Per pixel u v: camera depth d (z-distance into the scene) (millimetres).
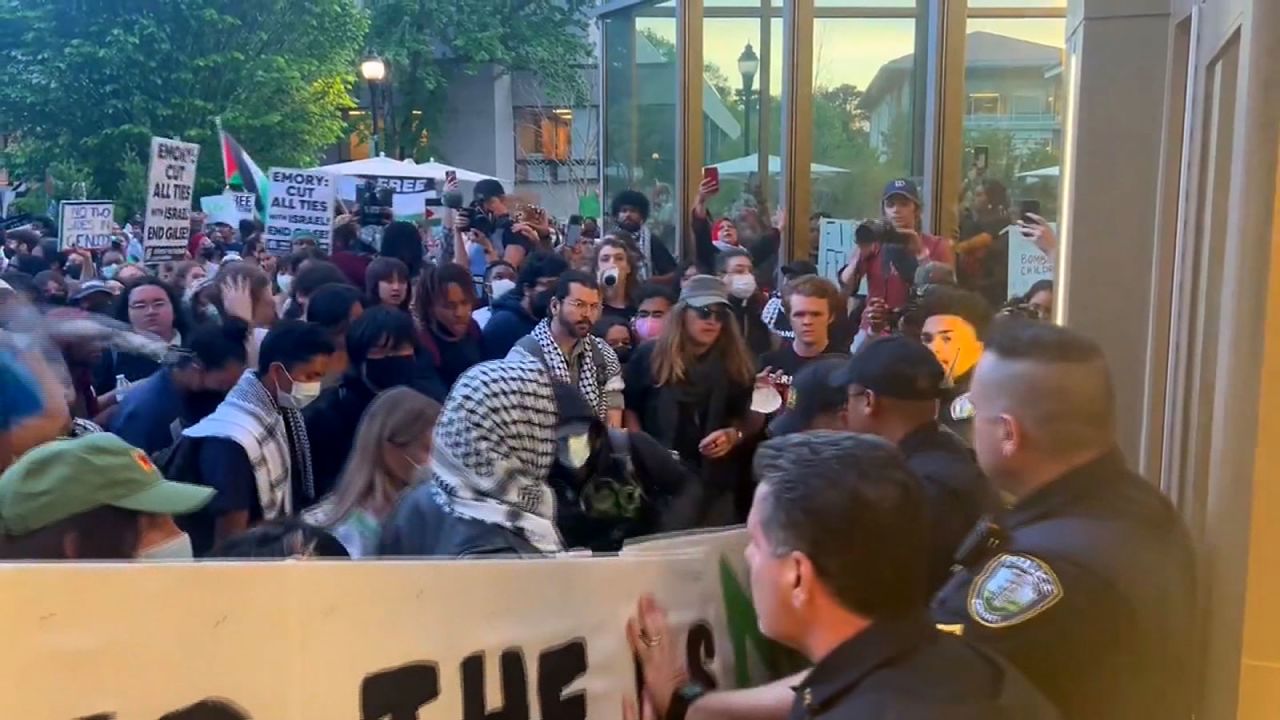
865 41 8805
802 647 1477
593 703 1987
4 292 3506
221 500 2998
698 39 10273
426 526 2359
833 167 9031
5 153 25938
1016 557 1760
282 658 1566
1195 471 2330
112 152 24906
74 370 4344
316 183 9961
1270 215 1698
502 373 2494
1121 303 3506
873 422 2496
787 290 4746
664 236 11227
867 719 1346
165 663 1444
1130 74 3426
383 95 29516
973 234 8281
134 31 24625
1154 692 1689
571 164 35500
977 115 8477
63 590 1359
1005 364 1906
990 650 1587
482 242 9336
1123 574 1704
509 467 2406
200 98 25453
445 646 1767
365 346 3682
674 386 4043
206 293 5395
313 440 3518
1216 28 2309
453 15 32438
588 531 2752
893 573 1410
